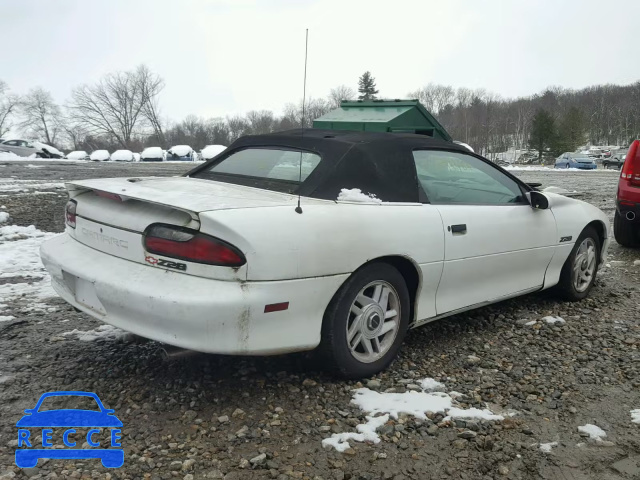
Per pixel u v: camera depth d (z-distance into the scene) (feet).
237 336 8.45
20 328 12.51
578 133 236.43
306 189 10.18
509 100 394.11
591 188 55.62
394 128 28.43
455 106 371.15
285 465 7.66
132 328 8.89
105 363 10.73
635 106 348.79
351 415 9.02
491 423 8.91
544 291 15.89
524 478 7.58
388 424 8.77
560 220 14.55
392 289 10.58
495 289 12.92
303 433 8.46
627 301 15.76
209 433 8.39
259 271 8.45
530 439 8.51
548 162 228.43
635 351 12.01
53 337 12.00
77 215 10.54
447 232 11.27
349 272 9.55
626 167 22.04
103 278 9.16
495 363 11.29
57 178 54.95
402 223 10.44
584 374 10.84
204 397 9.47
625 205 21.86
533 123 236.63
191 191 9.92
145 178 12.05
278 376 10.30
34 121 278.87
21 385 9.75
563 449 8.27
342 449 8.07
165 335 8.53
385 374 10.61
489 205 12.75
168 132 287.07
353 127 29.12
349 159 10.55
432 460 7.92
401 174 11.07
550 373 10.86
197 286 8.38
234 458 7.79
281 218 8.85
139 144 276.82
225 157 12.91
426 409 9.25
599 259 16.42
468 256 11.78
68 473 7.34
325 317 9.60
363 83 214.28
